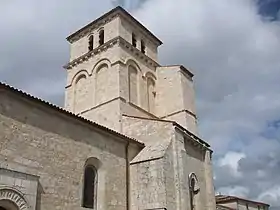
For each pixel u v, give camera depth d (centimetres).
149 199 2238
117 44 3397
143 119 2752
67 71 3747
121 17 3581
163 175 2248
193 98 3612
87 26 3769
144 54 3684
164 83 3650
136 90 3400
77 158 2058
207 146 2925
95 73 3462
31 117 1861
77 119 2102
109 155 2294
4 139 1694
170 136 2494
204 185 2733
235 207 5047
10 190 1614
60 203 1873
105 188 2177
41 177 1812
